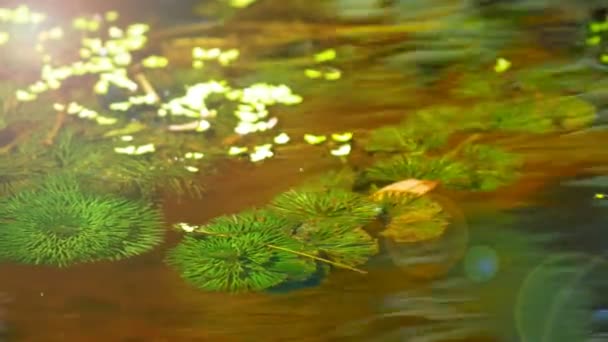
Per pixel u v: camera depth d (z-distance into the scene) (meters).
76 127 1.05
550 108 1.05
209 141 1.03
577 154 0.99
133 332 0.86
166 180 0.98
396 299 0.88
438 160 0.99
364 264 0.90
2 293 0.88
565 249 0.91
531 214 0.93
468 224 0.93
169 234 0.93
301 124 1.05
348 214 0.93
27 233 0.92
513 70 1.11
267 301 0.88
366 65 1.13
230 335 0.86
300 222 0.93
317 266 0.90
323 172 0.99
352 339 0.86
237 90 1.10
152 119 1.06
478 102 1.06
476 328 0.86
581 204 0.94
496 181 0.96
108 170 0.99
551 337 0.85
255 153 1.01
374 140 1.02
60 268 0.90
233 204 0.96
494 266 0.90
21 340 0.86
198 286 0.88
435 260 0.90
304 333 0.86
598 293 0.88
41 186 0.97
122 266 0.90
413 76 1.11
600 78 1.09
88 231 0.93
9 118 1.06
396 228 0.92
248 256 0.90
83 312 0.87
